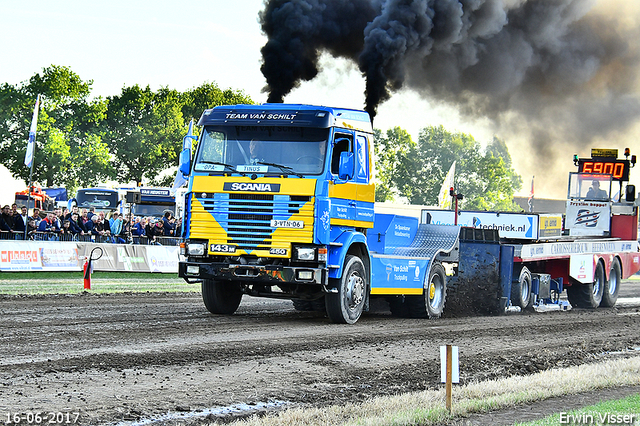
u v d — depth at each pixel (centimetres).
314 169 1218
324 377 823
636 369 920
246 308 1568
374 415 644
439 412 658
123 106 7731
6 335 1012
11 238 2191
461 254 1705
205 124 1273
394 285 1402
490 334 1252
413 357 972
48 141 6197
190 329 1135
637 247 2238
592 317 1662
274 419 618
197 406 676
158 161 7725
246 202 1235
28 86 6388
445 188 3622
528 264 1938
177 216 3841
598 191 2239
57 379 750
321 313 1502
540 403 733
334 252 1255
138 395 702
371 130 1341
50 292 1652
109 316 1269
